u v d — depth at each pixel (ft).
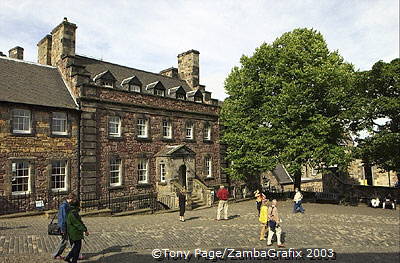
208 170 104.99
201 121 103.35
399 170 85.15
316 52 89.56
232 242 42.06
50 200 66.54
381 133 86.38
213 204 87.92
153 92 91.04
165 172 85.15
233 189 112.27
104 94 77.61
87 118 73.46
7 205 60.64
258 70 98.07
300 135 87.10
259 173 115.14
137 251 35.24
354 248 41.24
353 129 92.63
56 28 83.30
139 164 84.38
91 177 72.90
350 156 88.17
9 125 62.08
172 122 93.61
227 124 101.40
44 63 86.53
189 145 98.07
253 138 93.25
